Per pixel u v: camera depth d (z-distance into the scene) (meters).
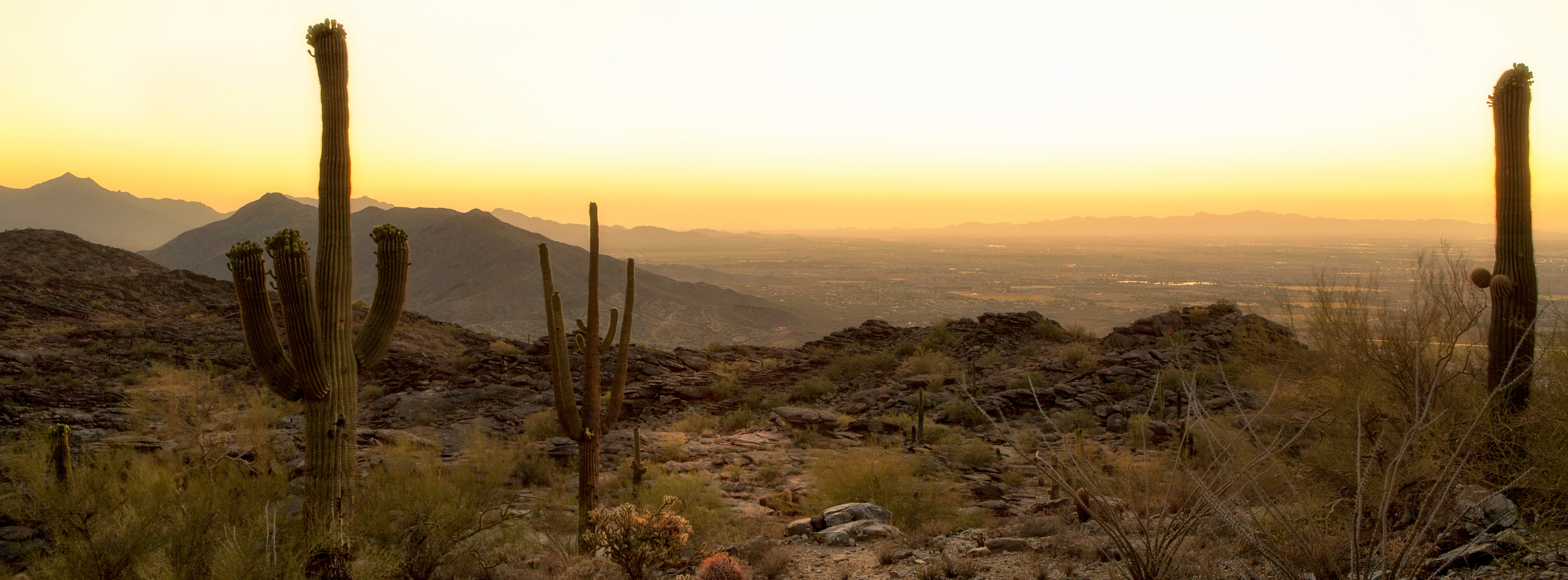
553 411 24.53
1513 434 6.54
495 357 32.84
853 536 9.55
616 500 14.28
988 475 17.27
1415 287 8.88
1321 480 7.62
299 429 19.08
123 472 7.82
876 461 13.10
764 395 30.84
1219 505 4.50
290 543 6.64
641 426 26.78
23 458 7.35
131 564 6.23
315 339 7.01
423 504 8.77
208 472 8.73
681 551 8.67
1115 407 24.53
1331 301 9.28
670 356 36.03
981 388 28.69
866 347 40.00
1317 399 9.41
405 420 24.97
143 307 40.47
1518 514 5.70
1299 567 4.87
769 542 9.15
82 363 27.73
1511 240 7.72
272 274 6.93
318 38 7.21
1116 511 6.32
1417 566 4.32
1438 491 6.16
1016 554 7.84
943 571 7.22
